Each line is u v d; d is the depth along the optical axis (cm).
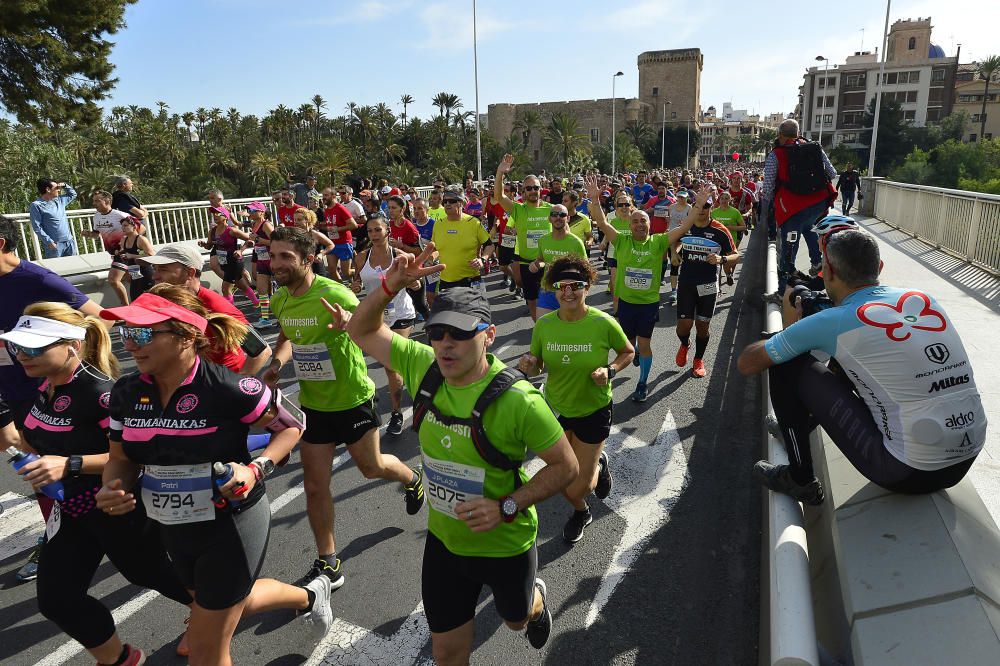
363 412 365
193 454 237
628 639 314
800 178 675
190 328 234
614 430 563
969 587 196
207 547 244
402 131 10269
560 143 10425
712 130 18162
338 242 1189
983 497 351
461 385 228
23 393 381
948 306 730
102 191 958
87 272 1027
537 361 394
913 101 10231
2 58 1748
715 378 689
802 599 218
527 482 227
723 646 307
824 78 10531
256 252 988
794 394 286
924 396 238
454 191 795
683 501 441
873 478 256
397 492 469
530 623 277
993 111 10369
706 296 668
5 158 2938
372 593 355
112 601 357
